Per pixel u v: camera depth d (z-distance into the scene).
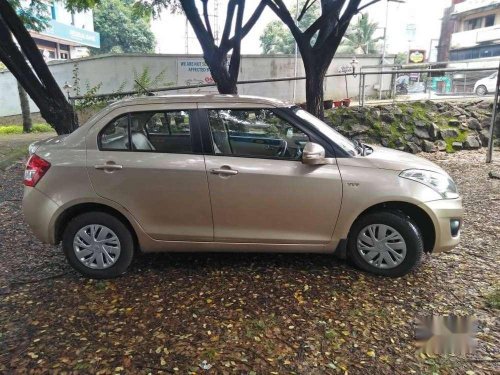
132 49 42.53
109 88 17.84
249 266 4.02
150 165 3.63
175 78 17.70
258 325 3.05
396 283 3.66
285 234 3.72
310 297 3.44
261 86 18.06
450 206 3.62
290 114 3.77
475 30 31.00
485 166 8.78
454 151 10.63
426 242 3.80
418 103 11.77
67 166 3.67
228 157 3.66
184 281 3.75
